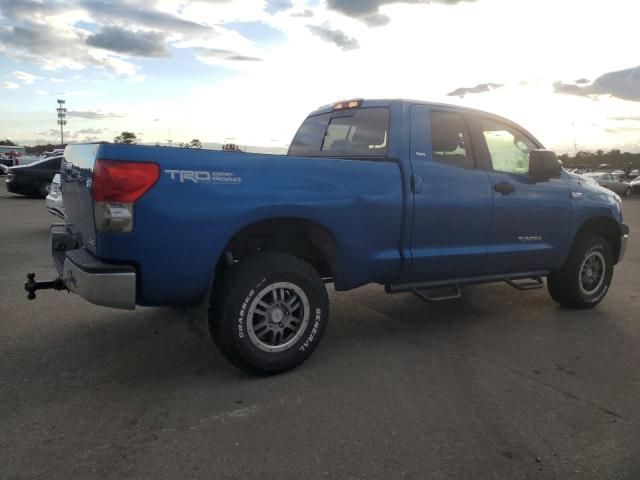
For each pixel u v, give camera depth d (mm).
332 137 5180
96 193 3234
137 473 2695
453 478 2709
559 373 4078
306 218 3889
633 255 9758
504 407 3492
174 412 3348
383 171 4289
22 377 3848
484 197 4844
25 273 7121
